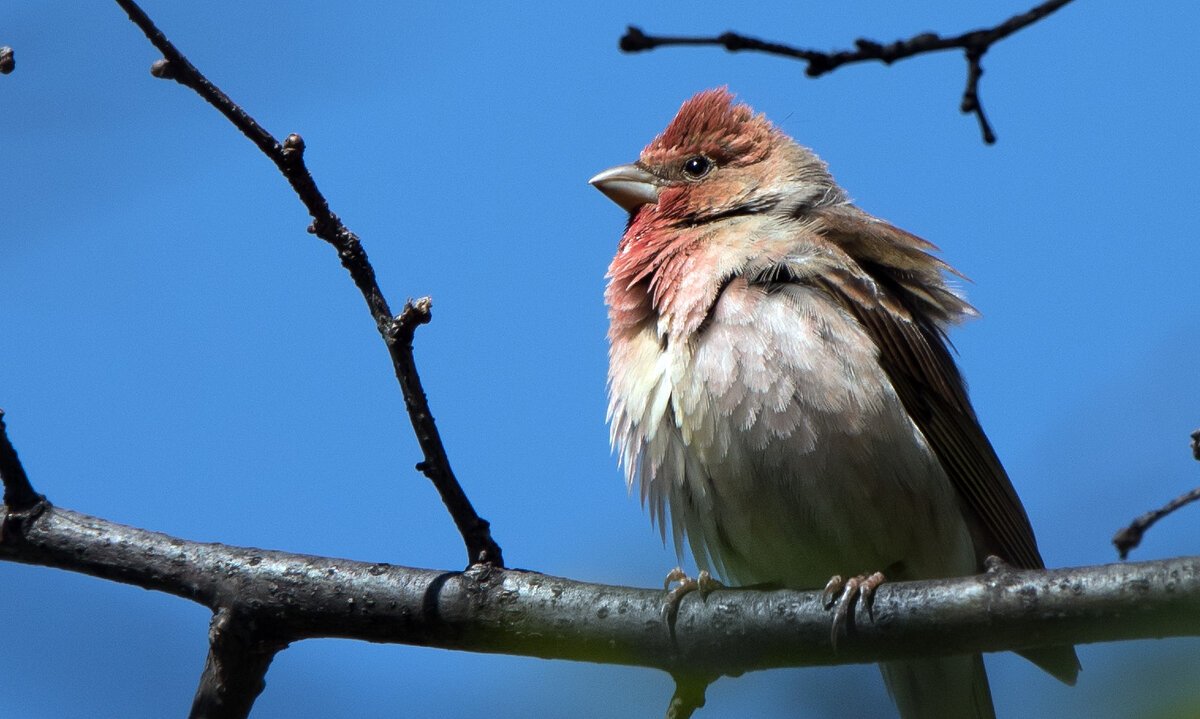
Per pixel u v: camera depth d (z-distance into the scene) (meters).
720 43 6.34
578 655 8.83
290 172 7.93
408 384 8.44
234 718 8.73
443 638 8.80
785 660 8.66
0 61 7.70
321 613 8.77
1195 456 7.76
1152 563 7.39
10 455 9.07
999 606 7.79
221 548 9.00
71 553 9.00
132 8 7.57
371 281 8.21
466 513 8.83
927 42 6.39
